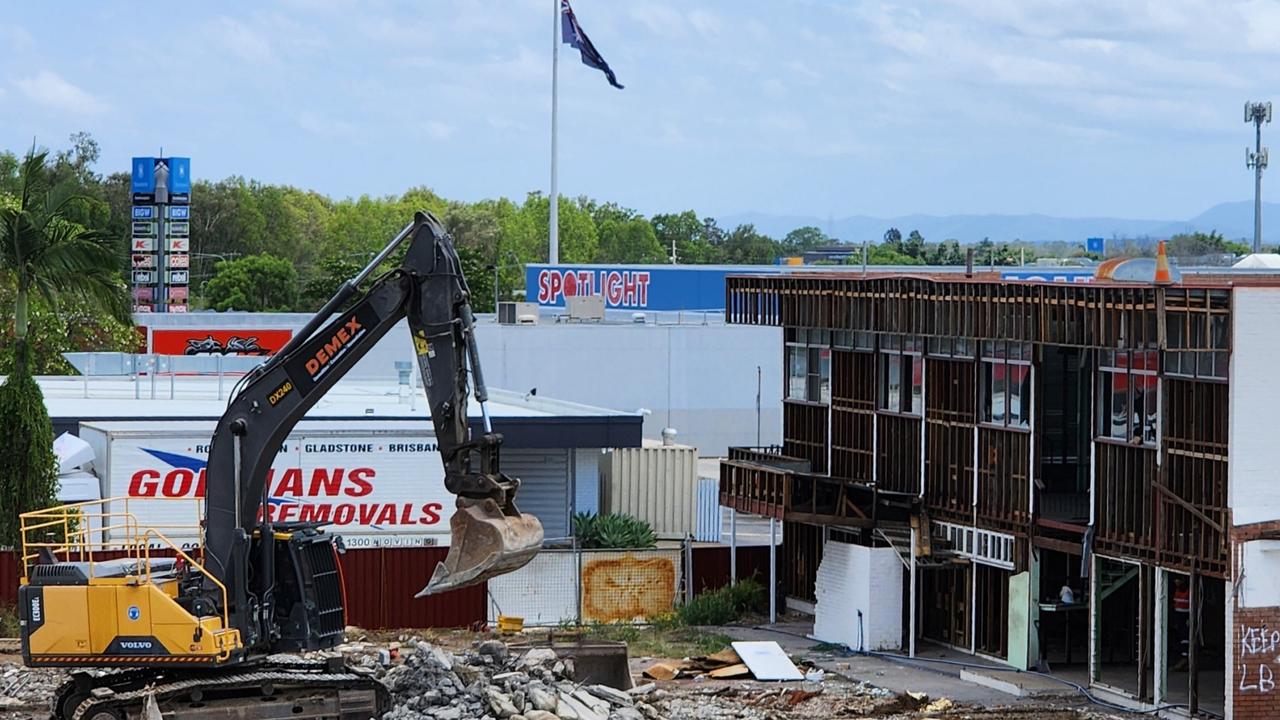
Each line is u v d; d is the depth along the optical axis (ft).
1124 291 96.32
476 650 95.76
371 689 79.51
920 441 119.65
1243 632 93.81
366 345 76.69
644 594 130.72
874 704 100.17
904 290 117.08
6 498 115.75
